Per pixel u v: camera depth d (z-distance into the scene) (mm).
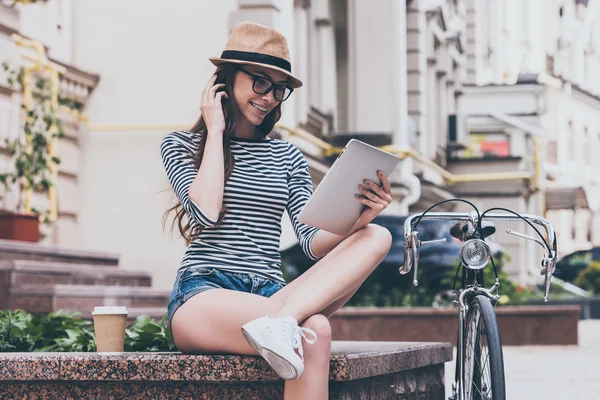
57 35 13211
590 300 24109
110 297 10164
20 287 9461
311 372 4016
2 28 11273
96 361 4277
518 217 4633
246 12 13453
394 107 19031
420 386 5582
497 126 32875
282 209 4598
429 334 12789
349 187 4180
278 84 4527
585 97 47094
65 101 12109
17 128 11594
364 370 4430
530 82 32781
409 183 18609
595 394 7758
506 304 14523
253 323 3908
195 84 13461
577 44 51469
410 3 23156
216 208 4293
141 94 13523
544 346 13336
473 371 4551
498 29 37406
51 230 12648
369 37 19188
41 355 4430
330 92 20047
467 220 4691
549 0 47438
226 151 4504
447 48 27906
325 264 4258
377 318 12852
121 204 13352
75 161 13312
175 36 13555
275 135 13852
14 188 11484
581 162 46969
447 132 27234
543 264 4547
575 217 46312
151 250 13250
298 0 17188
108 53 13648
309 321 4062
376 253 4254
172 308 4387
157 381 4305
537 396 7621
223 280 4387
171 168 4488
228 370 4195
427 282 14766
